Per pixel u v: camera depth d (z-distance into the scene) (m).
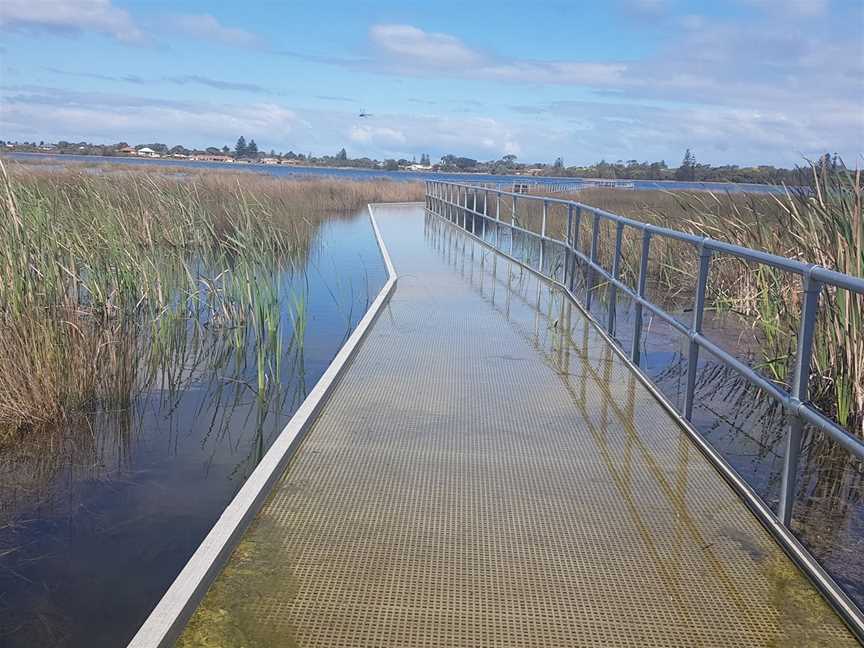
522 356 6.23
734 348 7.51
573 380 5.57
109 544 3.83
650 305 5.41
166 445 5.25
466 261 12.67
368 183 34.88
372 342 6.61
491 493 3.57
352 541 3.09
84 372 5.88
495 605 2.66
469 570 2.88
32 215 7.18
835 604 2.66
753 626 2.57
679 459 4.05
